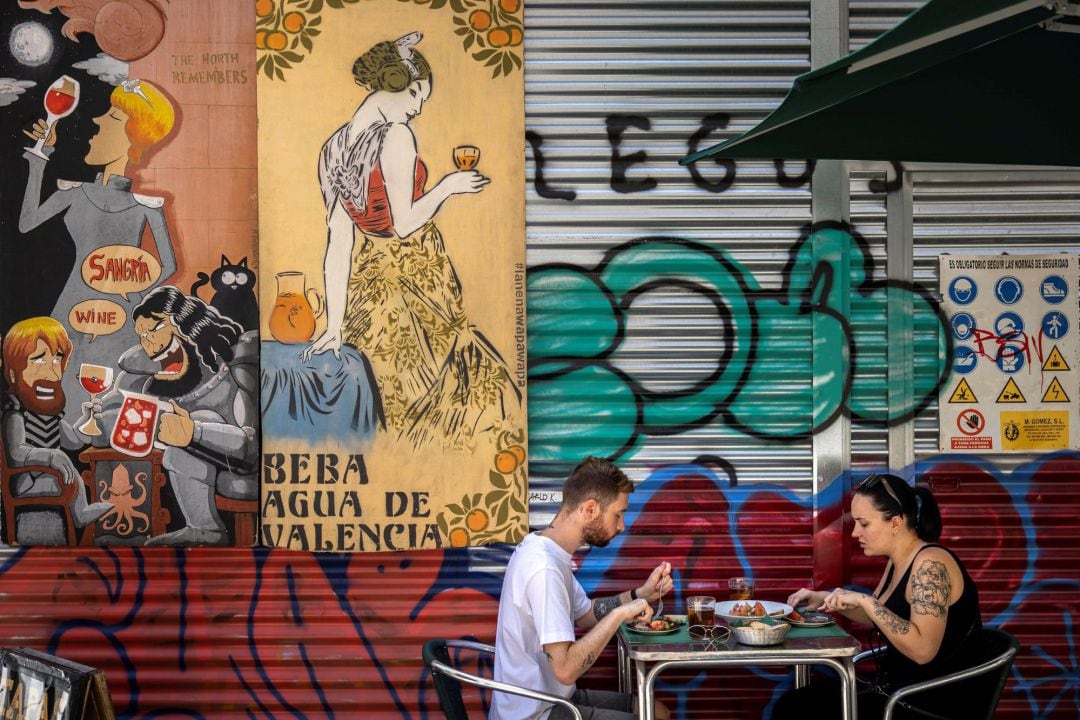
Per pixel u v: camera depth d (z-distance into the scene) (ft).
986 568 14.80
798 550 14.70
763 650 11.30
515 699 11.55
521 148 14.40
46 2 14.23
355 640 14.51
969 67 10.61
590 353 14.64
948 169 14.66
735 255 14.66
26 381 14.33
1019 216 14.76
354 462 14.39
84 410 14.34
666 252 14.65
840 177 14.58
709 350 14.69
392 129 14.33
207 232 14.37
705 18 14.57
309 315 14.34
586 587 14.64
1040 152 12.59
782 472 14.73
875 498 12.34
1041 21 9.68
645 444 14.70
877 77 10.07
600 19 14.52
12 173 14.26
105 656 14.40
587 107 14.57
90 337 14.34
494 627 14.52
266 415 14.30
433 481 14.40
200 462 14.38
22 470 14.34
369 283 14.35
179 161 14.34
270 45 14.23
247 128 14.39
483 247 14.39
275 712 14.51
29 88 14.23
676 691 14.74
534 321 14.61
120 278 14.33
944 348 14.78
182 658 14.44
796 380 14.70
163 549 14.47
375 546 14.39
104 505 14.35
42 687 12.07
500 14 14.39
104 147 14.29
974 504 14.80
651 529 14.66
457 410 14.40
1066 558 14.76
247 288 14.39
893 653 12.35
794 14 14.58
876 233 14.69
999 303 14.78
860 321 14.71
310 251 14.32
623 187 14.64
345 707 14.56
